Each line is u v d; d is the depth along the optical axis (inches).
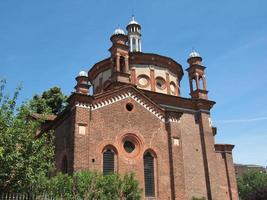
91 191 816.9
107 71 1556.3
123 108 1138.0
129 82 1296.8
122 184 871.7
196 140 1402.6
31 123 842.2
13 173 756.6
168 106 1425.9
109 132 1085.1
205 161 1369.3
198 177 1334.9
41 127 1311.5
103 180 851.4
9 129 774.5
